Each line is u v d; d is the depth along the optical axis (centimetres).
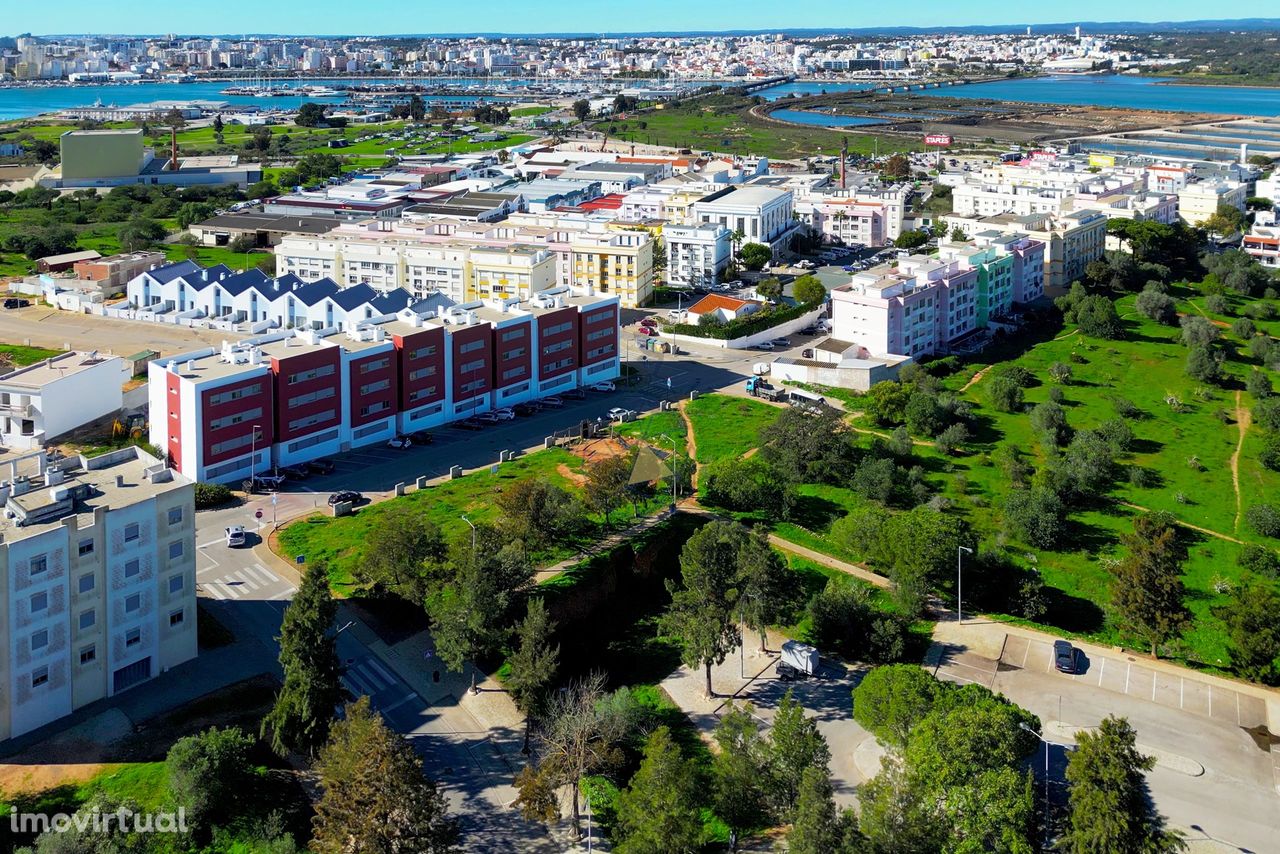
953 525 18288
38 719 13950
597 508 19588
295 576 17888
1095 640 17462
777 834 12888
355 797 11569
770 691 15775
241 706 14612
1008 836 11706
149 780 13062
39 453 15625
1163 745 14675
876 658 16462
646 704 15400
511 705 15075
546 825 12925
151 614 14950
